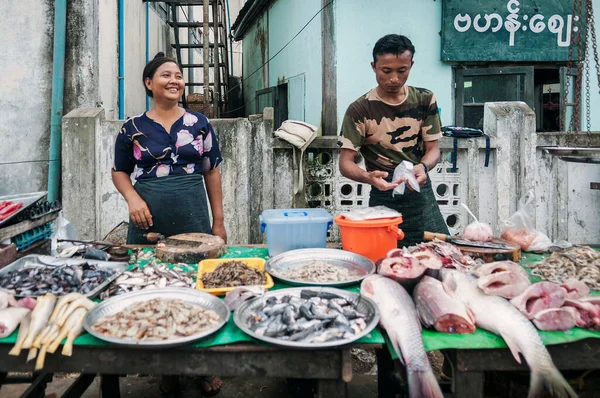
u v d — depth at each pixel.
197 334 1.63
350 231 2.57
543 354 1.64
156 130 2.95
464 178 5.00
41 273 2.20
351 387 3.18
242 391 3.14
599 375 2.29
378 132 3.06
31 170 5.43
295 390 2.88
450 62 7.34
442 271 2.15
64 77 5.40
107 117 6.00
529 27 7.22
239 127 4.71
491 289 1.94
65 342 1.66
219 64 9.83
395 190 2.76
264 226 2.75
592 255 2.49
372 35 7.30
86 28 5.39
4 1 5.35
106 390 2.64
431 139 3.14
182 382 3.23
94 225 4.66
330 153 4.95
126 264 2.48
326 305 1.88
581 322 1.80
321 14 7.45
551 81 8.81
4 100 5.41
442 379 3.08
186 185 3.02
